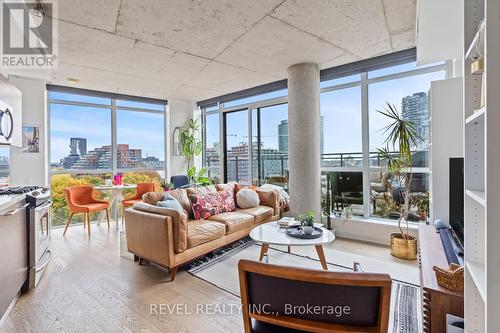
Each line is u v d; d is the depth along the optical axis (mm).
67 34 2928
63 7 2408
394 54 3566
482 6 1091
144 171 5988
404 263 2969
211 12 2557
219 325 1901
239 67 4059
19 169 4262
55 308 2115
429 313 1316
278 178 5133
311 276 866
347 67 3980
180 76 4457
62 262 3092
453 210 2064
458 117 2582
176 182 5656
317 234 2656
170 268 2588
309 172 3887
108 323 1921
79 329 1854
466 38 1113
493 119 798
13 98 3105
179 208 3188
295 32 2973
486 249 808
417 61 3139
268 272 921
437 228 2395
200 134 6629
